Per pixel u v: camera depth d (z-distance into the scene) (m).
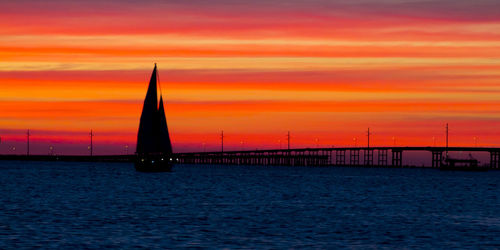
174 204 112.94
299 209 106.25
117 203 114.12
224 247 66.12
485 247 68.00
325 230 79.31
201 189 158.38
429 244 69.50
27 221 84.75
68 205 108.88
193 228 79.75
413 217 95.56
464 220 92.00
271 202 119.81
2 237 70.69
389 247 67.38
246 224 84.44
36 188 155.50
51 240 69.06
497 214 101.94
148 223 84.44
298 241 70.38
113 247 65.44
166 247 65.88
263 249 65.31
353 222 88.06
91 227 79.75
